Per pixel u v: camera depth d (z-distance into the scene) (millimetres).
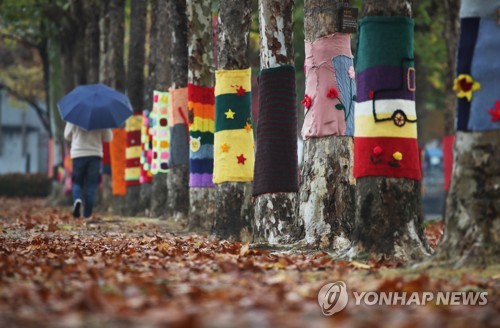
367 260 11008
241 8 16125
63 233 17875
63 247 13805
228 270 9984
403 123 11117
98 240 15758
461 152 9820
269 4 14422
